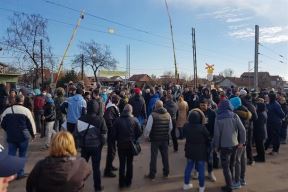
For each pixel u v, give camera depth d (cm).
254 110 1003
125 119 800
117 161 1058
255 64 2902
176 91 1917
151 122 876
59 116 1284
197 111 798
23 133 826
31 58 4153
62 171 392
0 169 272
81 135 739
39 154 1139
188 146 789
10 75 4244
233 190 818
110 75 6625
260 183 874
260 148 1085
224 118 787
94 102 754
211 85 1788
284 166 1041
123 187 820
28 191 408
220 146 790
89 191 797
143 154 1175
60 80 4956
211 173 881
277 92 1509
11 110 827
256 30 2895
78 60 6506
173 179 895
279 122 1191
